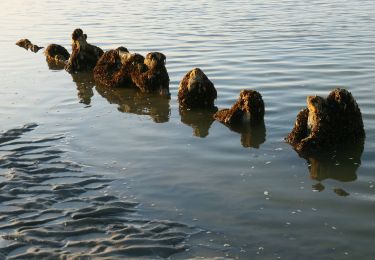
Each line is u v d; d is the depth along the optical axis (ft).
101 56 70.44
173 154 41.45
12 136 45.73
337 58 71.56
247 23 107.96
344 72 63.67
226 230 29.96
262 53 77.46
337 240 28.68
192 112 52.85
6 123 49.75
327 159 39.52
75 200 33.60
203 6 142.00
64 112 53.72
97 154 41.57
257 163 39.32
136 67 63.16
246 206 32.76
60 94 61.67
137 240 28.78
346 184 35.45
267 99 54.65
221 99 56.18
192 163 39.60
